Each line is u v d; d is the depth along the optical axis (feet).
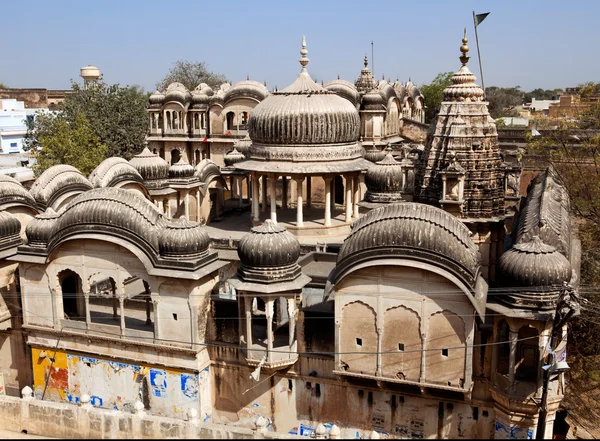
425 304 68.80
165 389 80.79
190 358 78.84
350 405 75.92
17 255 84.99
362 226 71.72
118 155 236.63
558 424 82.33
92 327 83.30
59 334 84.89
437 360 69.51
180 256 77.71
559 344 65.87
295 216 125.39
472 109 90.74
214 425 65.46
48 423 70.95
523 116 350.84
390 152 114.93
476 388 70.49
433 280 68.03
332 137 111.65
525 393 66.23
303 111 109.70
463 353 68.08
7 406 72.79
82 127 195.83
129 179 122.42
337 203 159.02
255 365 75.92
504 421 68.54
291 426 79.10
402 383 70.79
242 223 131.44
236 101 202.49
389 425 74.54
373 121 172.04
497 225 90.43
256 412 80.18
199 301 78.23
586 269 107.45
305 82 114.83
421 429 73.20
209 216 133.18
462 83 92.38
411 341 70.18
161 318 79.51
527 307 64.03
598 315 95.09
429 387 70.03
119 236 79.20
